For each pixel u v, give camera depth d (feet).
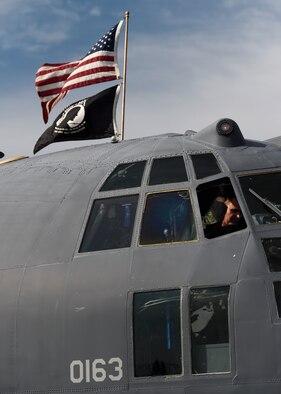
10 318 41.22
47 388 40.04
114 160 45.44
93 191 43.60
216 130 44.47
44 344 40.37
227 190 41.65
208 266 38.70
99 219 42.32
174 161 43.34
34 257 42.27
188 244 39.81
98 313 39.55
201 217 40.47
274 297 37.47
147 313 38.86
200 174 42.16
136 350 38.73
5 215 45.01
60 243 42.22
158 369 38.24
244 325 37.32
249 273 38.01
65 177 46.11
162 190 41.78
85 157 48.06
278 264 38.27
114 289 39.60
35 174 47.93
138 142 48.32
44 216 43.93
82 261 41.06
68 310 40.14
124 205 42.16
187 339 37.91
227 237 39.47
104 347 39.17
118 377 38.78
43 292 40.98
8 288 41.78
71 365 39.65
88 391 39.24
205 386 37.45
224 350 37.60
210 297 38.19
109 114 66.49
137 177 43.16
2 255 43.04
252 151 43.62
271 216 40.16
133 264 39.96
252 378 36.86
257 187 41.34
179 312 38.37
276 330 36.94
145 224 41.11
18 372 40.68
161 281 39.01
